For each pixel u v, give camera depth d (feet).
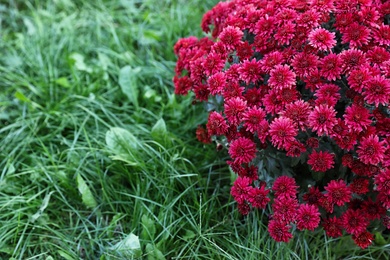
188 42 3.79
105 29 5.09
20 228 3.73
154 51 4.86
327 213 3.44
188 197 3.82
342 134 3.08
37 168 3.99
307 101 3.28
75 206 3.93
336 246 3.58
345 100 3.26
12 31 5.13
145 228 3.58
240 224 3.70
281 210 3.26
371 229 3.58
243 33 3.43
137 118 4.31
